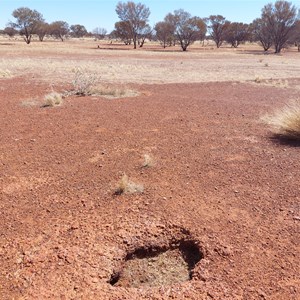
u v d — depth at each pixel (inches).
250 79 719.1
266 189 191.3
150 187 194.2
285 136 284.4
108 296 116.1
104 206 173.9
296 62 1314.0
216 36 2854.3
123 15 2391.7
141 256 143.2
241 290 117.8
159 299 114.9
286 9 2130.9
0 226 156.9
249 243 142.9
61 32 3410.4
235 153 248.7
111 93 504.4
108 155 246.2
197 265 132.3
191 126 322.0
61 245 142.8
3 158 241.0
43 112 380.2
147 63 1121.4
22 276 125.5
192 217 162.6
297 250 138.2
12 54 1380.4
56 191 191.2
